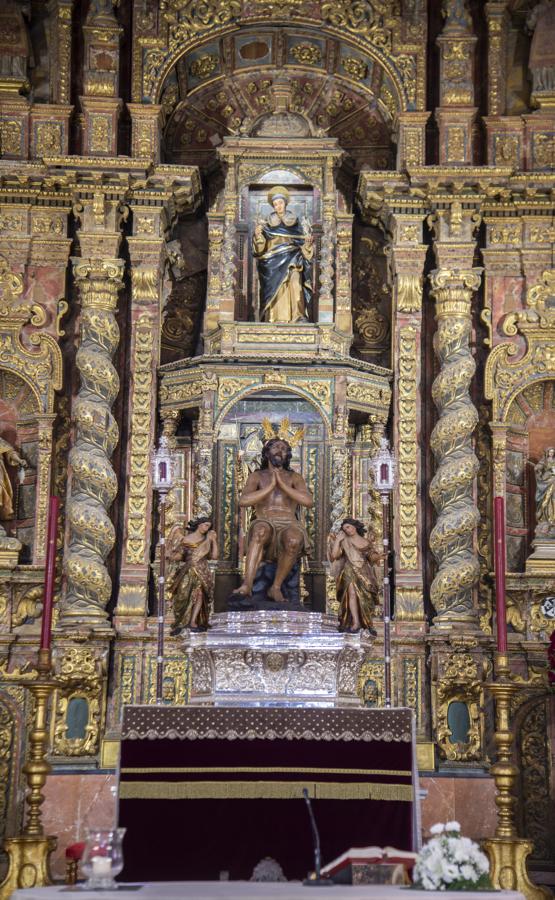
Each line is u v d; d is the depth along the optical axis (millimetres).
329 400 14961
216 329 15484
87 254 15242
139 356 15141
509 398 15148
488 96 15953
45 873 11547
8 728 14102
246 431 15148
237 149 15930
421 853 8328
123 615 14359
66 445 15109
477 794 13602
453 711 14039
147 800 11266
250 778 11414
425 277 15602
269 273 15750
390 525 15047
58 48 15867
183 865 11133
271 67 16500
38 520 14734
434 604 14398
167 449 13562
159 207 15461
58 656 13969
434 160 15922
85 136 15609
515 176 15422
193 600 13156
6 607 14555
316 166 15977
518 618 14688
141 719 11461
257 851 11219
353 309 16297
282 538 13531
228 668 12875
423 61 15922
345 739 11578
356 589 13047
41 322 15211
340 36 16000
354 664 13156
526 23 16094
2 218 15406
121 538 14789
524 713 14344
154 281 15336
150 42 15891
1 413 15375
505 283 15523
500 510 11844
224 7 15961
